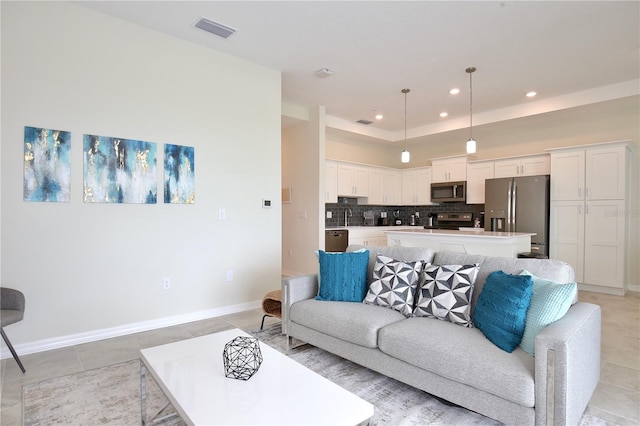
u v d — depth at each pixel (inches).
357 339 86.7
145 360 67.6
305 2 112.0
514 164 228.8
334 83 181.3
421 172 283.3
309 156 220.1
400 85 183.3
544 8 114.8
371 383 88.8
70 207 112.0
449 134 261.1
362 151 288.8
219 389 56.4
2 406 77.9
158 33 129.9
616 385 88.2
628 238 191.6
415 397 82.1
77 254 113.6
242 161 153.6
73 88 112.3
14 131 102.9
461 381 67.7
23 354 104.7
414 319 87.7
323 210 216.1
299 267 225.5
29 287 105.7
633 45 139.3
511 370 62.1
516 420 61.5
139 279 126.1
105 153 118.1
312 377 60.7
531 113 209.0
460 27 127.1
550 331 61.0
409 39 135.8
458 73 167.9
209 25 125.9
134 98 124.3
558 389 57.6
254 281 157.9
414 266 99.5
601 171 189.2
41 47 107.0
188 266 137.9
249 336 78.2
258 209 159.0
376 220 300.8
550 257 205.8
